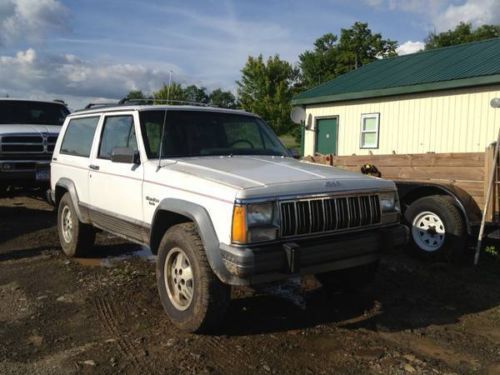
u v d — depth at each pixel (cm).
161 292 438
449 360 374
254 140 561
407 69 1587
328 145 1698
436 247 645
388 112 1490
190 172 430
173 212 436
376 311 475
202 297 391
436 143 1369
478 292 530
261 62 4078
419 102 1405
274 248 372
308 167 468
